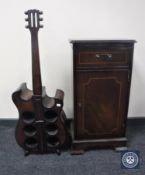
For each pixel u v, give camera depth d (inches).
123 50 55.7
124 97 60.2
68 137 64.7
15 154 64.3
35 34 55.1
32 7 68.6
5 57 72.9
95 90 58.8
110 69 57.1
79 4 68.8
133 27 71.6
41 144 63.2
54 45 72.3
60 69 74.7
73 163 60.1
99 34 71.9
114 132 63.7
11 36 70.9
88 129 62.7
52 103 61.5
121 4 69.2
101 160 61.2
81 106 60.1
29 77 75.3
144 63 75.0
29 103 59.4
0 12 68.6
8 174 55.9
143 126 80.2
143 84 77.4
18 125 61.6
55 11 69.2
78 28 71.1
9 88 76.3
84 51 55.0
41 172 56.6
